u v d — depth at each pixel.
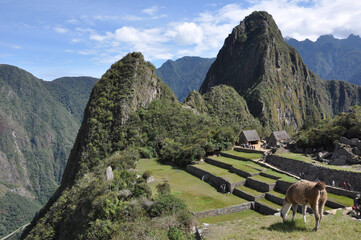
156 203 22.47
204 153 51.47
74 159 77.69
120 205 24.06
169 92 104.06
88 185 35.19
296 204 12.74
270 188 31.98
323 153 37.12
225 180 35.66
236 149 54.06
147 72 94.69
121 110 76.62
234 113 145.62
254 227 14.11
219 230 15.08
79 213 29.83
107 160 50.25
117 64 93.75
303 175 33.25
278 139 55.34
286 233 12.20
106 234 21.52
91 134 73.12
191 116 81.38
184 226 19.00
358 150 32.62
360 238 11.00
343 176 28.97
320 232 11.77
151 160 60.03
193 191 34.69
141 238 18.16
